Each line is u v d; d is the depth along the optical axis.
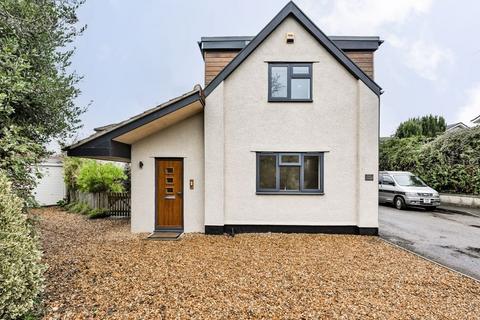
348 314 4.15
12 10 5.36
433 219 12.17
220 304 4.40
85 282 5.18
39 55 6.01
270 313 4.15
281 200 9.36
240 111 9.43
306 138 9.39
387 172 16.25
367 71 10.87
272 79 9.48
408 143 20.20
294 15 9.29
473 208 15.05
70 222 11.50
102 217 12.54
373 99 9.17
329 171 9.34
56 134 6.70
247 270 5.86
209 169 9.17
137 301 4.48
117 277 5.43
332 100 9.36
